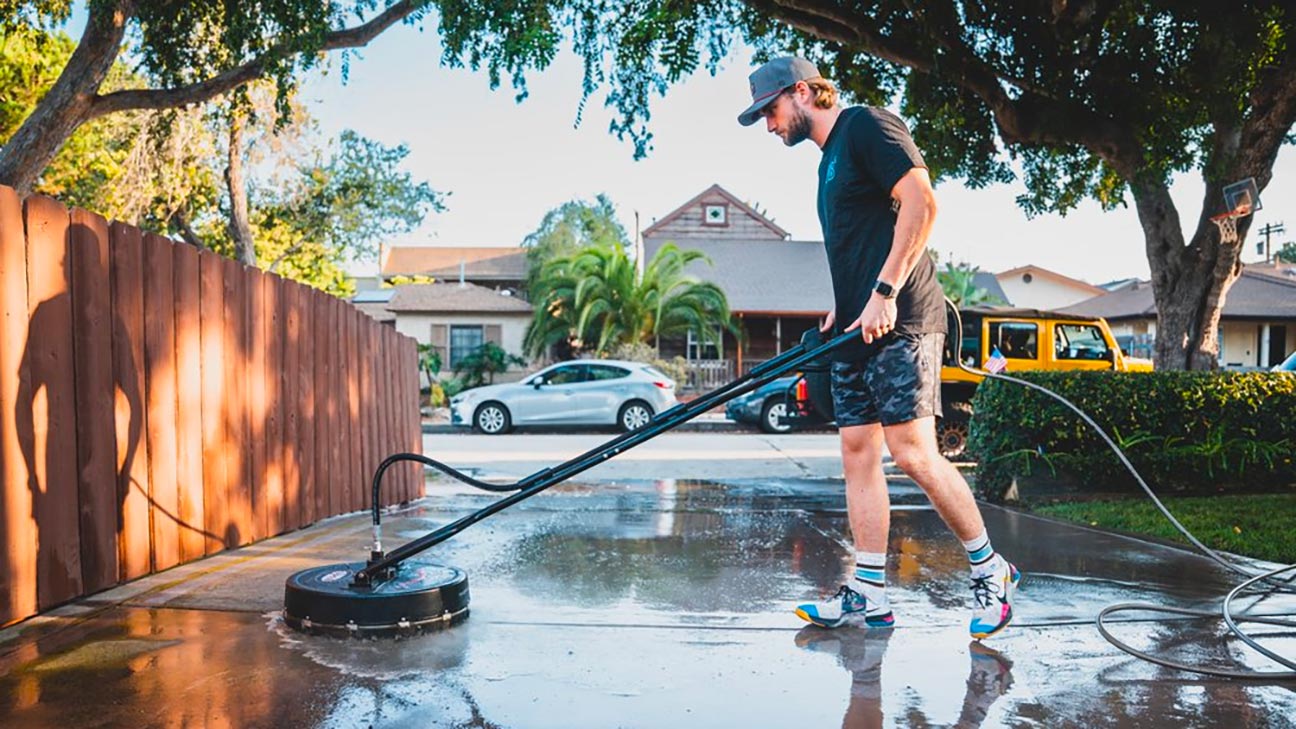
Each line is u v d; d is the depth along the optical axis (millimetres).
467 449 12453
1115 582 3633
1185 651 2676
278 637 2715
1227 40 7926
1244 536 4934
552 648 2652
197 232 20984
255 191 20656
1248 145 8945
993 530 5043
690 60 8352
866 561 2900
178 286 3691
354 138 21547
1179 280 9453
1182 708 2213
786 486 7461
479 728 2051
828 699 2260
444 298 30344
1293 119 8727
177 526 3688
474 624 2904
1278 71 8594
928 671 2480
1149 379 6953
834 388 2945
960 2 8586
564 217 44438
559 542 4484
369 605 2711
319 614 2736
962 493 2758
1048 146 9938
